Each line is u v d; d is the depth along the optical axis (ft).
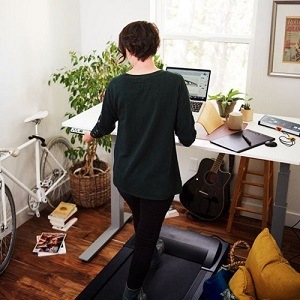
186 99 6.45
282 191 8.05
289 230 10.70
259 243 7.25
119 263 8.68
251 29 10.32
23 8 9.87
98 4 11.37
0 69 9.56
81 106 10.65
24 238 10.33
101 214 11.37
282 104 10.11
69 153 12.00
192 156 11.45
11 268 9.27
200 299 7.71
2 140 9.98
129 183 6.76
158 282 8.22
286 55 9.65
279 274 6.52
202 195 10.90
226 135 8.39
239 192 10.37
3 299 8.41
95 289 8.01
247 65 10.55
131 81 6.32
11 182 10.41
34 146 10.98
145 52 6.23
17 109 10.24
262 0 9.52
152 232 6.96
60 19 11.05
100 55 11.82
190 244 9.02
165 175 6.63
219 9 10.61
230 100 9.42
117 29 11.40
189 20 10.98
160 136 6.47
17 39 9.86
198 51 11.10
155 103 6.29
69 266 9.34
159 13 11.10
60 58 11.32
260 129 8.86
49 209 11.62
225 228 10.75
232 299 6.63
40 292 8.61
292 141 8.17
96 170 11.94
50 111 11.37
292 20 9.34
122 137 6.66
